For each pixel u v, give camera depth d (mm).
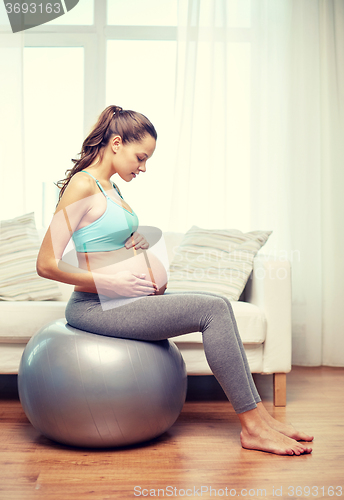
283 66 2949
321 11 2945
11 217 2906
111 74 3102
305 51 2906
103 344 1374
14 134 2916
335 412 1849
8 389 2225
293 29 2928
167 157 3023
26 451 1412
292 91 2916
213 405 1972
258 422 1435
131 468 1291
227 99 2986
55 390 1348
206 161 2945
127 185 2998
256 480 1224
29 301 2135
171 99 3082
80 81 3105
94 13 3102
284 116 2945
